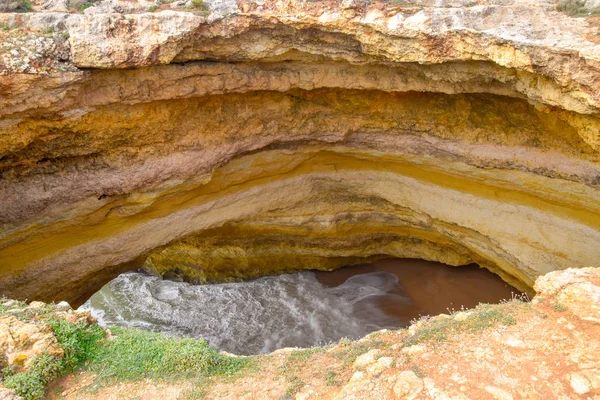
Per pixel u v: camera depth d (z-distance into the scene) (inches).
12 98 341.7
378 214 587.2
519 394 242.1
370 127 505.0
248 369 301.1
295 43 405.4
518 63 339.3
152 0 428.5
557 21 352.8
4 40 344.8
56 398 273.4
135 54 362.3
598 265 441.1
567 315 291.6
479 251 536.4
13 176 399.2
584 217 442.9
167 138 446.0
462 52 361.1
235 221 553.6
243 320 581.0
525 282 506.6
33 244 428.1
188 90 412.5
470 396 242.7
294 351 324.5
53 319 307.4
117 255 477.4
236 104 464.8
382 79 438.0
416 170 530.9
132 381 286.5
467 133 469.4
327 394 264.7
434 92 458.3
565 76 326.3
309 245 621.3
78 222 442.6
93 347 309.6
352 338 539.5
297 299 611.5
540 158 437.7
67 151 408.8
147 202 462.0
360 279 643.5
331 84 448.8
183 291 642.8
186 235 514.6
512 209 483.8
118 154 432.8
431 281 616.7
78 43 350.0
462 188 510.9
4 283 417.7
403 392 249.0
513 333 283.1
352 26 380.2
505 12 366.3
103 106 391.2
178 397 274.2
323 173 558.9
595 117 345.1
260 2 392.2
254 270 643.5
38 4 419.8
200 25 374.3
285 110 485.1
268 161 523.5
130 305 622.5
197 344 317.7
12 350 276.5
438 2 403.5
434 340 289.0
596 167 408.8
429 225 559.8
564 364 256.2
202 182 481.4
